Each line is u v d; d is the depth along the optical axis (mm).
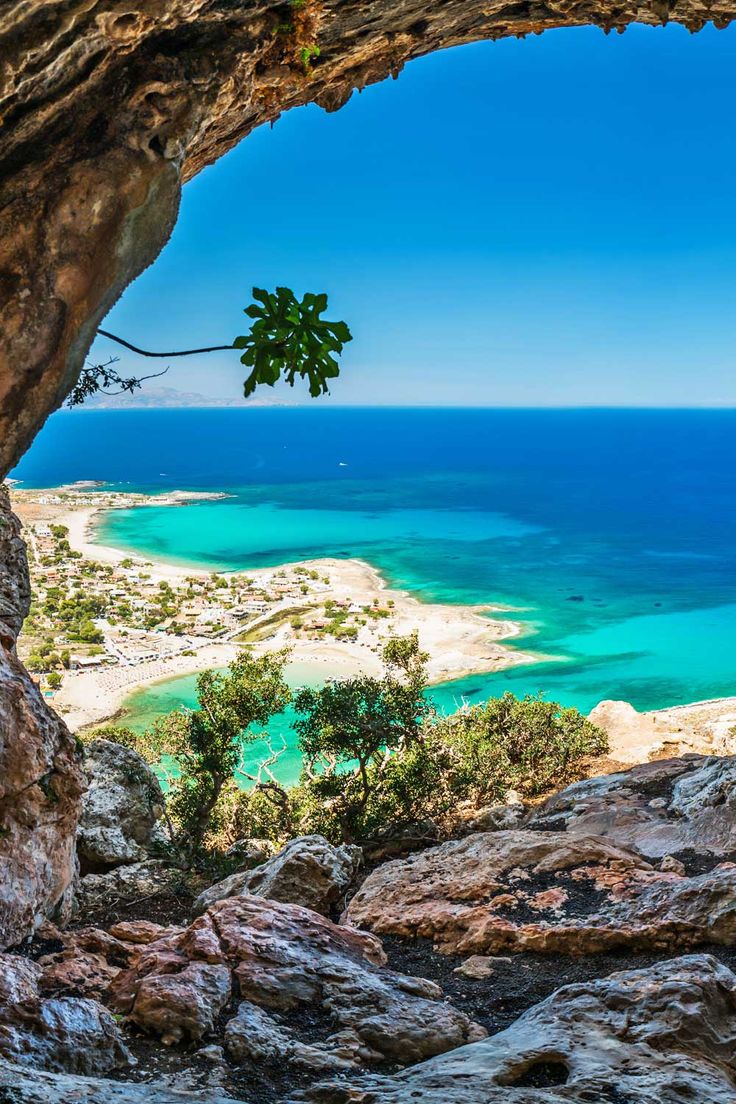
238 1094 5652
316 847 12750
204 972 7086
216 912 8242
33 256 5090
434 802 21531
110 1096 4797
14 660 9805
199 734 19938
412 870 11844
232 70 5629
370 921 10664
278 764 52500
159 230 5590
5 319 5062
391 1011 6941
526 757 28156
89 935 8922
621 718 32844
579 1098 5012
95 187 5160
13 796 8961
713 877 9344
